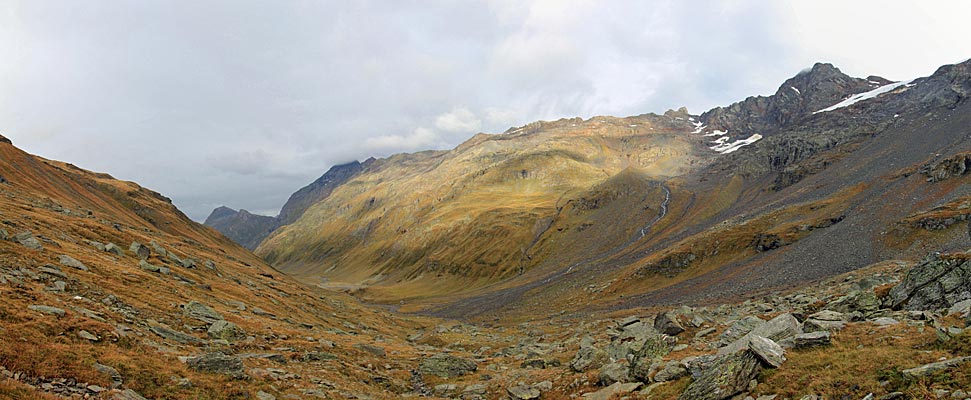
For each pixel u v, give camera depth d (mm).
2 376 20359
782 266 118938
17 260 42188
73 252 56531
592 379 35188
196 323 45688
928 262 34969
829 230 135250
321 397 32406
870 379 20031
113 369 24969
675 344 41438
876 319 29234
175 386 26016
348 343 60531
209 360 30906
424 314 187500
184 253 98250
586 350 42969
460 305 198250
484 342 83750
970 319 24266
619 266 189250
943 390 17141
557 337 80062
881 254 104188
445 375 50188
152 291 52438
